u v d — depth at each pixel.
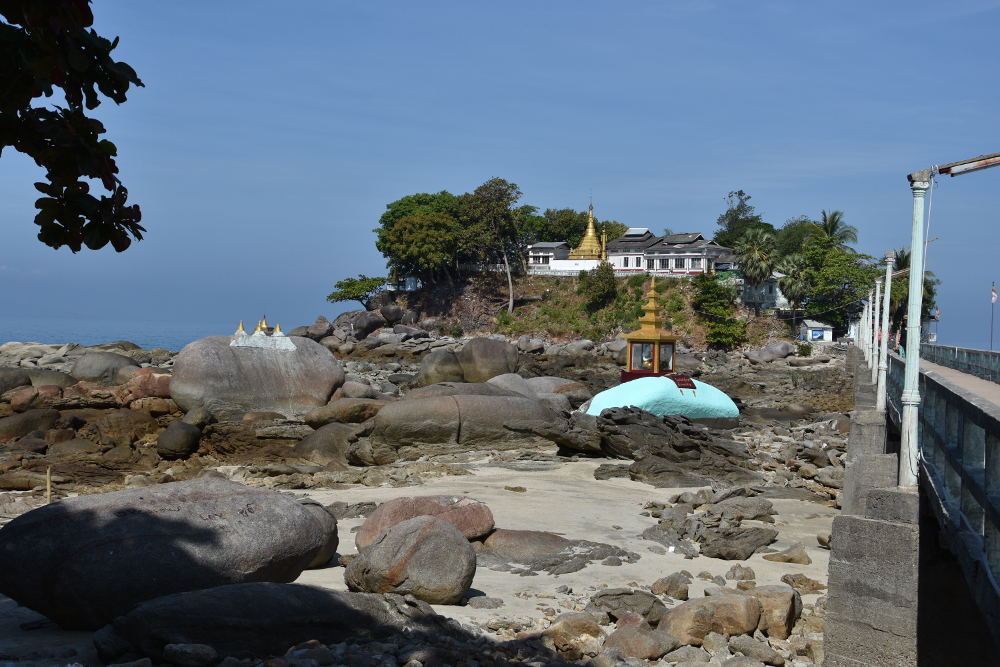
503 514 16.17
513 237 105.94
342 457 24.28
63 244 5.10
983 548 6.17
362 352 76.75
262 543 9.21
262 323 30.39
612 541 14.41
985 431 6.18
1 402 29.12
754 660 8.35
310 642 7.48
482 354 49.09
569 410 29.59
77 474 21.95
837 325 88.75
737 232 110.94
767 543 14.43
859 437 14.78
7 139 4.71
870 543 8.06
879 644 7.98
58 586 8.22
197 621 7.35
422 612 8.86
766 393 50.97
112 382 36.56
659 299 94.75
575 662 8.31
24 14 4.35
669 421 23.72
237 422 26.77
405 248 104.94
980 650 9.05
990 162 8.29
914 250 8.62
